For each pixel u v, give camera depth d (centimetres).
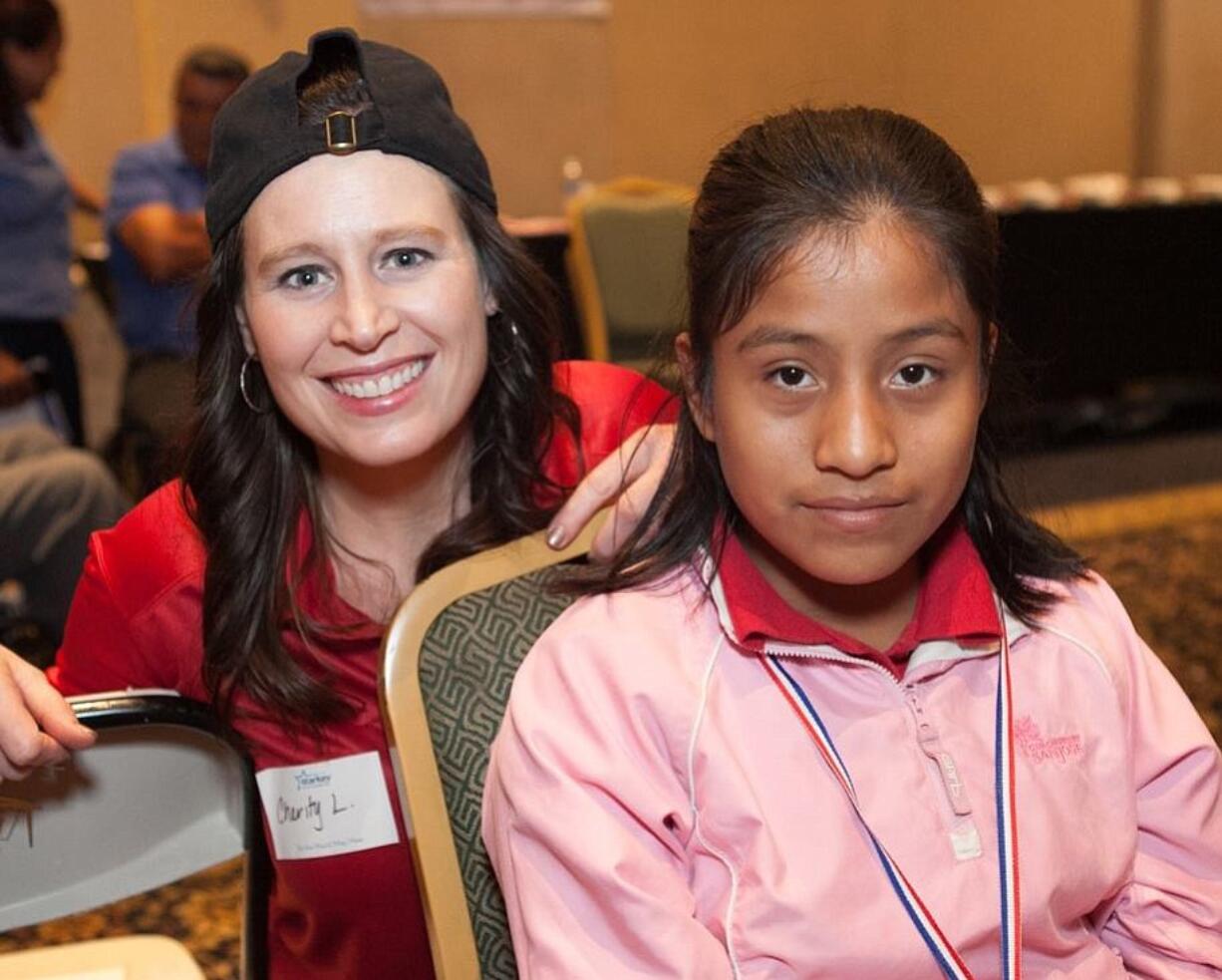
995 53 741
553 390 135
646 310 373
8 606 341
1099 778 109
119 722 104
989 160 748
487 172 124
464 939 108
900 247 94
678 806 102
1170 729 112
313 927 133
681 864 102
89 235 558
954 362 97
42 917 111
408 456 119
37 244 390
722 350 100
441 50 627
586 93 663
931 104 733
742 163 101
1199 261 512
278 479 126
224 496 125
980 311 98
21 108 387
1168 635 343
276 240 114
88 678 130
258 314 117
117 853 112
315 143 113
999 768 106
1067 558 117
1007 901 101
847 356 95
